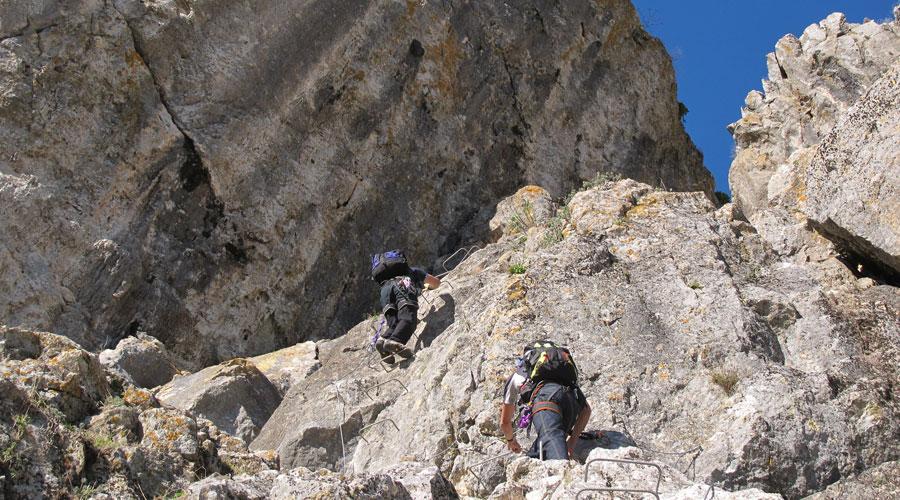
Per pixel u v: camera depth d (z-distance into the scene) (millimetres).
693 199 10086
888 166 9578
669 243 9102
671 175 18188
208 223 12312
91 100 11805
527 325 8188
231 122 12609
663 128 18156
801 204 11812
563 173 16203
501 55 15805
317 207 13273
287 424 9102
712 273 8570
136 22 12188
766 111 18781
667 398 7441
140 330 11516
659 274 8672
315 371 10688
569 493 5797
